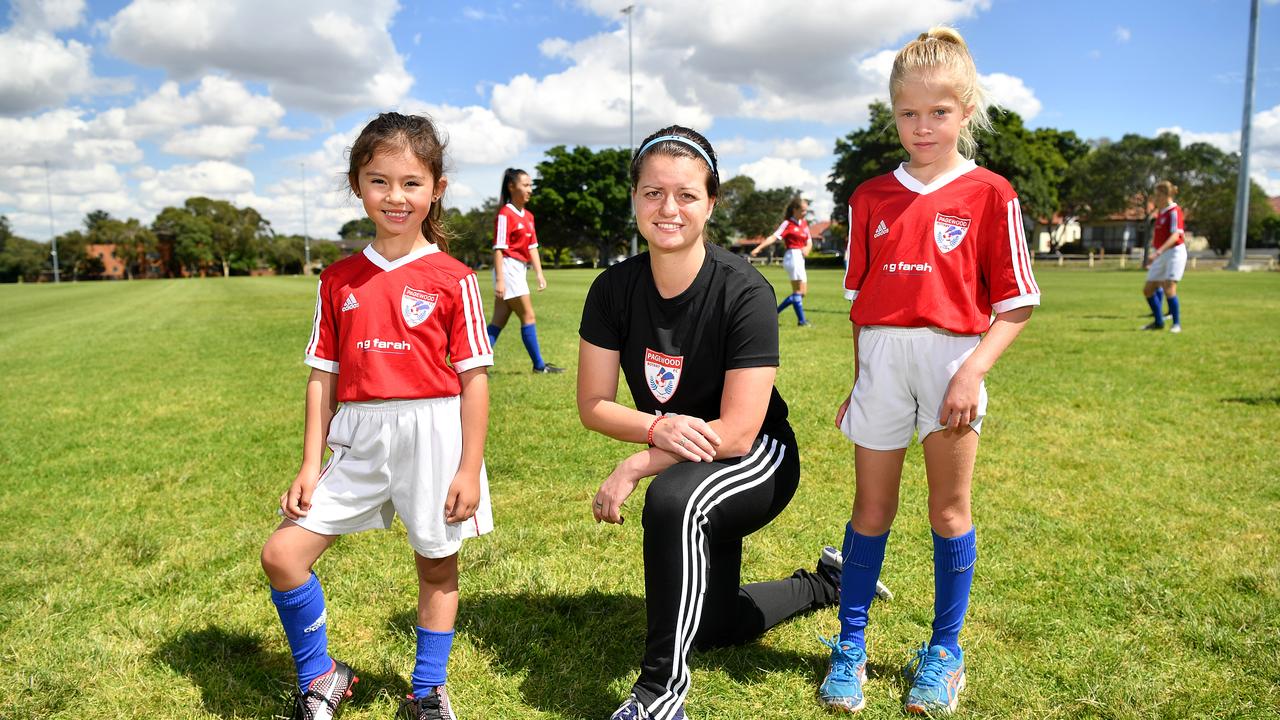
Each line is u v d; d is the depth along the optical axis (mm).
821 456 4301
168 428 5391
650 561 1912
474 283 2074
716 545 2221
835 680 2098
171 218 98438
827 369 6898
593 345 2180
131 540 3299
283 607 1975
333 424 2066
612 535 3262
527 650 2389
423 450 1998
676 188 1928
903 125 2049
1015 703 2072
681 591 1885
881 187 2125
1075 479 3854
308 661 2043
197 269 97938
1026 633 2416
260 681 2266
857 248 2176
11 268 88250
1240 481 3795
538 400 5812
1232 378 6371
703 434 1997
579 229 70375
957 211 1990
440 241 2221
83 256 92500
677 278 2053
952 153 2070
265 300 22391
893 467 2121
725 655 2348
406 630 2523
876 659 2320
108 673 2293
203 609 2682
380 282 2008
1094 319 11367
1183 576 2768
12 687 2211
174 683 2246
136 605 2717
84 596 2783
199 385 7164
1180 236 9359
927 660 2123
